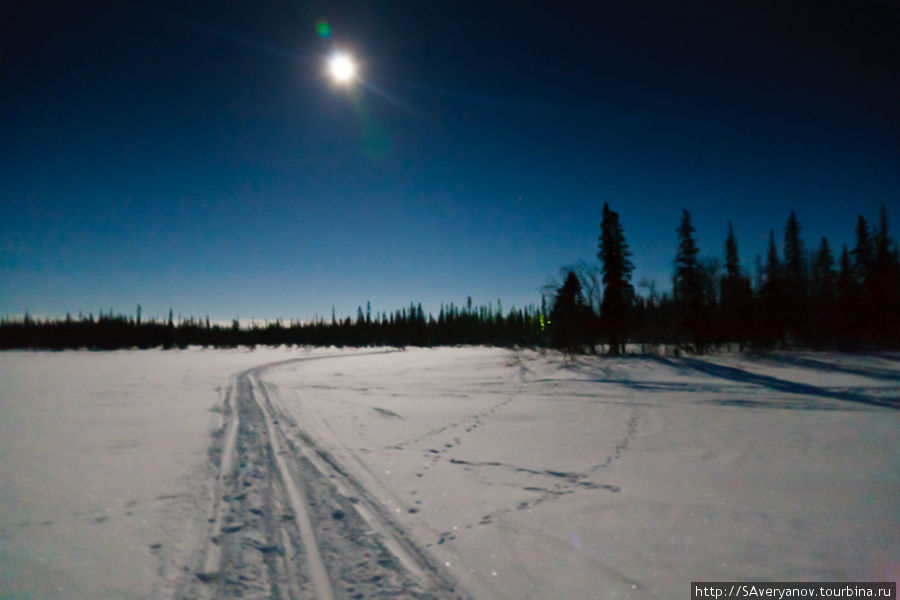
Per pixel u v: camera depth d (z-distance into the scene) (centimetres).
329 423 1284
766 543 506
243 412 1450
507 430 1202
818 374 2344
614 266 3912
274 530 550
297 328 11362
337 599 402
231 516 593
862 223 4012
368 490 701
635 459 886
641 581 430
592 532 545
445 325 9969
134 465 823
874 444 969
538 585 425
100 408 1502
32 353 7831
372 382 2542
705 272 3988
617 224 3975
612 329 3784
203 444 995
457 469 827
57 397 1783
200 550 496
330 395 1955
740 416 1337
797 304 3844
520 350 4372
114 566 457
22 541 512
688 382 2188
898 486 687
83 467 808
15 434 1088
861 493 659
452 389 2195
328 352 7806
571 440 1070
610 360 3275
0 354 7362
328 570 454
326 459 884
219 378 2708
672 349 3909
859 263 4041
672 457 895
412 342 10119
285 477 764
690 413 1409
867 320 3562
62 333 9512
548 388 2136
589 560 473
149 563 465
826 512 592
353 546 507
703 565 460
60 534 532
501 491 700
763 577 434
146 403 1625
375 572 449
